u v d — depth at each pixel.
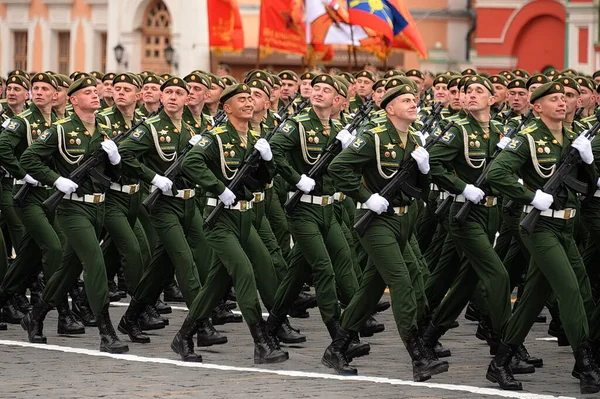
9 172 25.81
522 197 20.61
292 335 24.61
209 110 30.47
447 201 22.47
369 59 75.75
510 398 19.78
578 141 20.80
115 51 74.31
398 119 21.50
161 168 24.59
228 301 28.77
